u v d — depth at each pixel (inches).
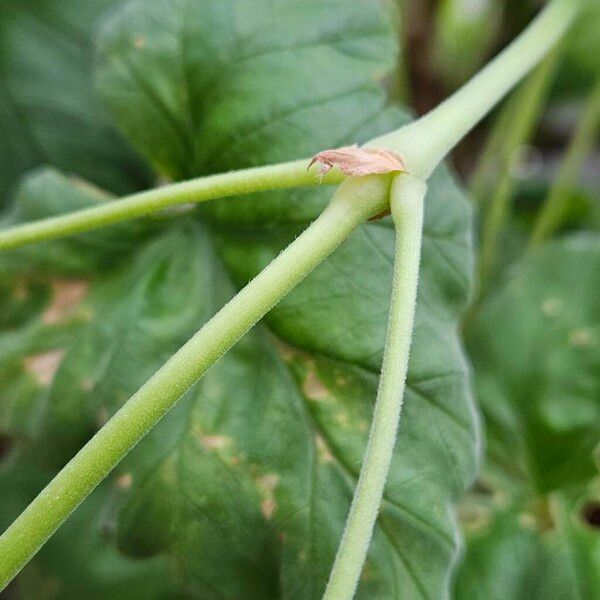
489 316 8.7
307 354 6.3
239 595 6.1
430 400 6.0
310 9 6.8
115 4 9.3
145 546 6.3
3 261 7.2
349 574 4.4
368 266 6.2
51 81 9.3
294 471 6.1
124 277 7.1
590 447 8.3
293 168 5.7
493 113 11.6
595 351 8.3
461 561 8.0
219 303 6.8
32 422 7.0
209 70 6.9
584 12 10.0
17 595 8.7
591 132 10.1
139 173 9.4
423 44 10.7
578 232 11.7
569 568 8.0
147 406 4.7
